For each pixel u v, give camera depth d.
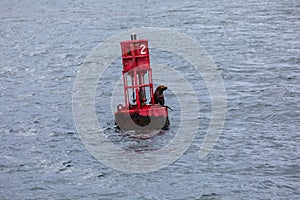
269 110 120.31
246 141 103.12
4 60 191.50
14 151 101.75
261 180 88.56
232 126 110.81
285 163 94.00
